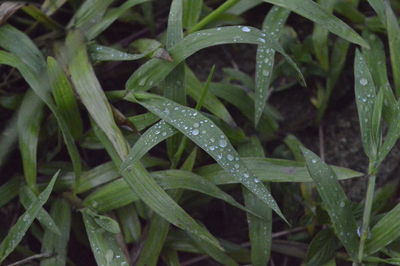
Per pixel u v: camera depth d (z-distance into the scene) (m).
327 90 0.93
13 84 0.93
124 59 0.88
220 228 0.92
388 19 0.88
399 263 0.83
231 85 0.92
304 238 0.90
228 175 0.87
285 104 0.96
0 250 0.83
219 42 0.85
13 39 0.89
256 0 0.95
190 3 0.91
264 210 0.86
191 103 0.93
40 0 0.95
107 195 0.87
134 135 0.89
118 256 0.83
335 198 0.83
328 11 0.90
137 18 0.95
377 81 0.91
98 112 0.85
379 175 0.93
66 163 0.91
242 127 0.94
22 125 0.87
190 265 0.91
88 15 0.91
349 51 0.96
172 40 0.87
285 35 0.95
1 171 0.92
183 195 0.89
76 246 0.91
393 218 0.84
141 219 0.91
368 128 0.84
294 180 0.85
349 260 0.87
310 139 0.95
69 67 0.88
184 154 0.90
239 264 0.91
